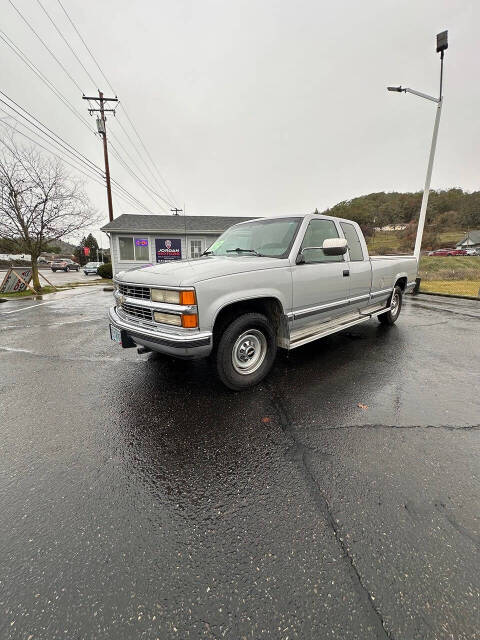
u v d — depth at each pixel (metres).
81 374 3.76
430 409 2.80
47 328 6.31
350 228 4.48
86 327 6.40
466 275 16.98
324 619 1.19
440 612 1.21
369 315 4.86
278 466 2.07
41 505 1.76
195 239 19.02
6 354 4.57
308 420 2.62
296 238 3.53
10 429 2.57
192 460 2.15
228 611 1.22
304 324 3.68
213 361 3.00
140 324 3.03
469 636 1.13
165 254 18.80
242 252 3.84
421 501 1.75
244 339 3.11
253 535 1.56
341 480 1.92
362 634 1.14
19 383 3.51
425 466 2.04
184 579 1.35
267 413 2.74
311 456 2.16
